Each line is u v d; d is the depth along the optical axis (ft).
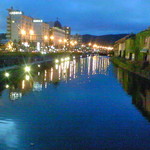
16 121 33.68
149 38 114.52
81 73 107.96
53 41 456.45
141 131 30.71
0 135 28.22
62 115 37.52
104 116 37.60
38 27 386.32
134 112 40.37
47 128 30.99
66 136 28.32
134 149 24.98
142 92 59.82
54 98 50.52
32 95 53.16
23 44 296.71
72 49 558.15
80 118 36.04
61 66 145.28
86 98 51.34
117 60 183.62
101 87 67.41
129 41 168.45
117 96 54.24
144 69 95.09
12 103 44.70
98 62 205.98
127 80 83.61
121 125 33.06
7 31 331.77
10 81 73.72
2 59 99.66
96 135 28.86
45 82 74.90
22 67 106.52
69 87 66.33
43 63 149.48
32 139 27.12
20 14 327.67
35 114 37.55
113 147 25.35
